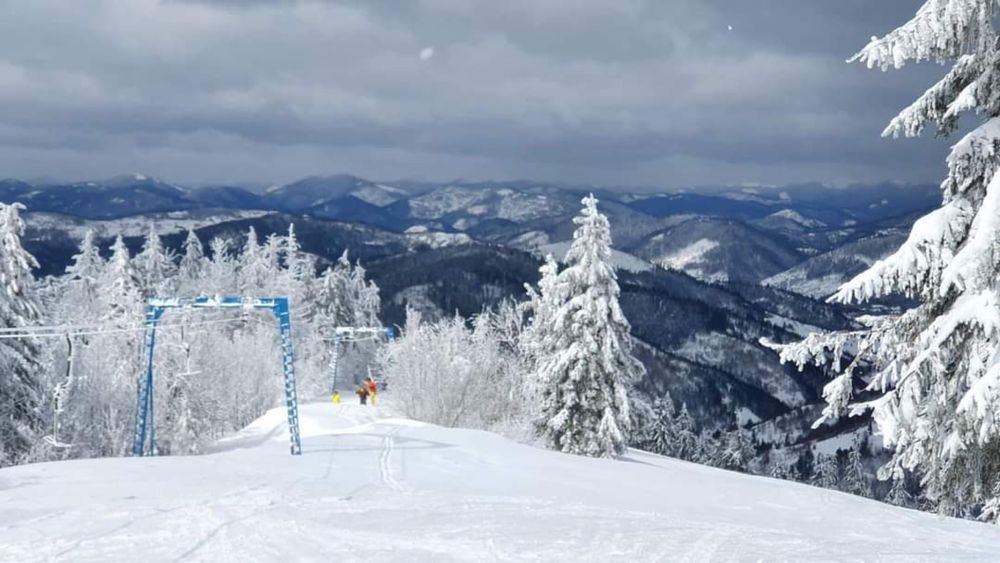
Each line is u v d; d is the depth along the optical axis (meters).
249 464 22.09
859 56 10.88
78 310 64.69
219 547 10.53
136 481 17.47
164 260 87.19
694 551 10.31
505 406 54.81
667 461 39.31
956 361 11.55
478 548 10.44
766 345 12.53
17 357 34.50
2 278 34.88
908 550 10.75
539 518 13.02
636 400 42.69
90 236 88.25
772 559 9.82
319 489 16.86
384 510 13.69
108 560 9.82
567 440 36.84
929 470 12.45
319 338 79.25
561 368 36.75
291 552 10.24
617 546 10.59
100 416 45.97
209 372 54.81
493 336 57.53
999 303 10.48
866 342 12.34
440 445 29.25
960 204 11.49
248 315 66.62
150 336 30.12
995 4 10.41
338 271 88.69
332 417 49.31
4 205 35.69
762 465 124.81
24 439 35.06
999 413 10.19
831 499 21.78
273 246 96.25
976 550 11.48
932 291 11.74
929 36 10.59
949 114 11.54
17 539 11.02
